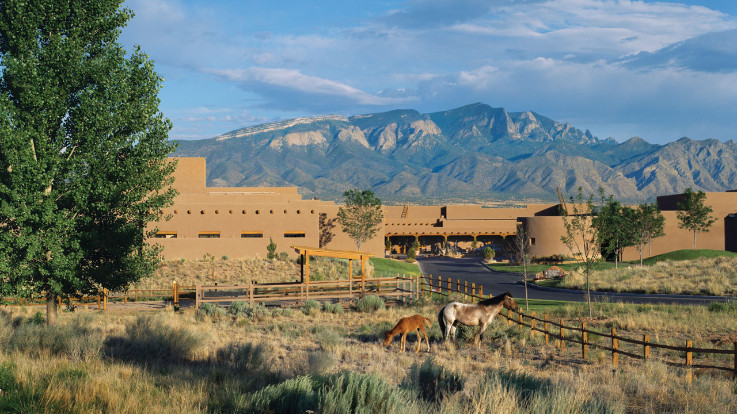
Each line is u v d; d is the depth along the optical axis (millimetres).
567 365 15055
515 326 22297
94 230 16359
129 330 18406
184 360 14289
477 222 109812
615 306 27953
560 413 7051
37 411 7184
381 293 36062
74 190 15812
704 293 35656
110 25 17016
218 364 13500
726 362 14688
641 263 63594
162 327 18094
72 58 15953
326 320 27016
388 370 13539
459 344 18438
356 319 27156
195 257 57094
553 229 77812
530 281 52938
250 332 22812
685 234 80562
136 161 16875
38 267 15695
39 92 15602
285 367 13492
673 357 15742
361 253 35125
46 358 11633
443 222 109438
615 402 8227
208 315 28000
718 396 9320
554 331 21016
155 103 17203
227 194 66312
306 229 62656
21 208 14719
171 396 8680
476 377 10875
